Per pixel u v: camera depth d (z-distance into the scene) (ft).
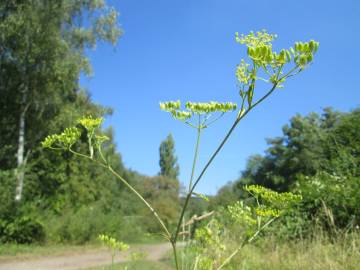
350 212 29.86
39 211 72.64
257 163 136.67
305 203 31.63
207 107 9.30
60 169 89.40
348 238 24.06
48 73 75.15
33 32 72.13
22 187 78.33
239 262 21.13
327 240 24.66
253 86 7.70
